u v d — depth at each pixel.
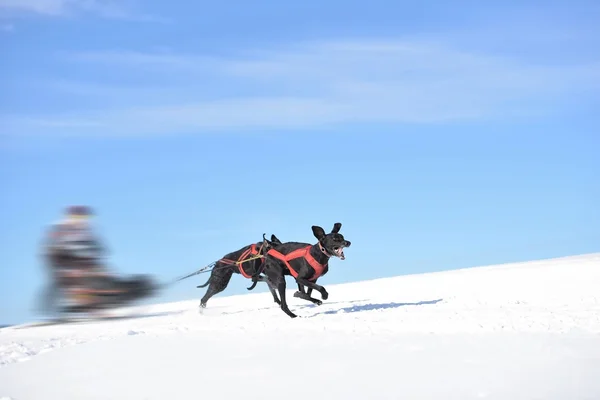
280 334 10.11
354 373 7.23
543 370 6.97
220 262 15.55
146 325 13.16
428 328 9.81
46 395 7.27
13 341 12.05
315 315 12.85
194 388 7.08
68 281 14.89
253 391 6.80
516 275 19.66
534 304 12.82
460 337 8.97
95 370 8.25
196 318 13.98
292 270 13.19
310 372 7.39
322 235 12.94
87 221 15.01
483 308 12.01
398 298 16.28
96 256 15.05
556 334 8.96
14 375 8.33
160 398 6.82
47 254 14.84
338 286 22.78
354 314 11.93
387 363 7.61
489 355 7.77
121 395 7.04
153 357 8.81
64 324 14.73
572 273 18.53
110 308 15.01
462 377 6.85
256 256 14.79
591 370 6.89
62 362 8.88
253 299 19.64
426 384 6.67
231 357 8.51
